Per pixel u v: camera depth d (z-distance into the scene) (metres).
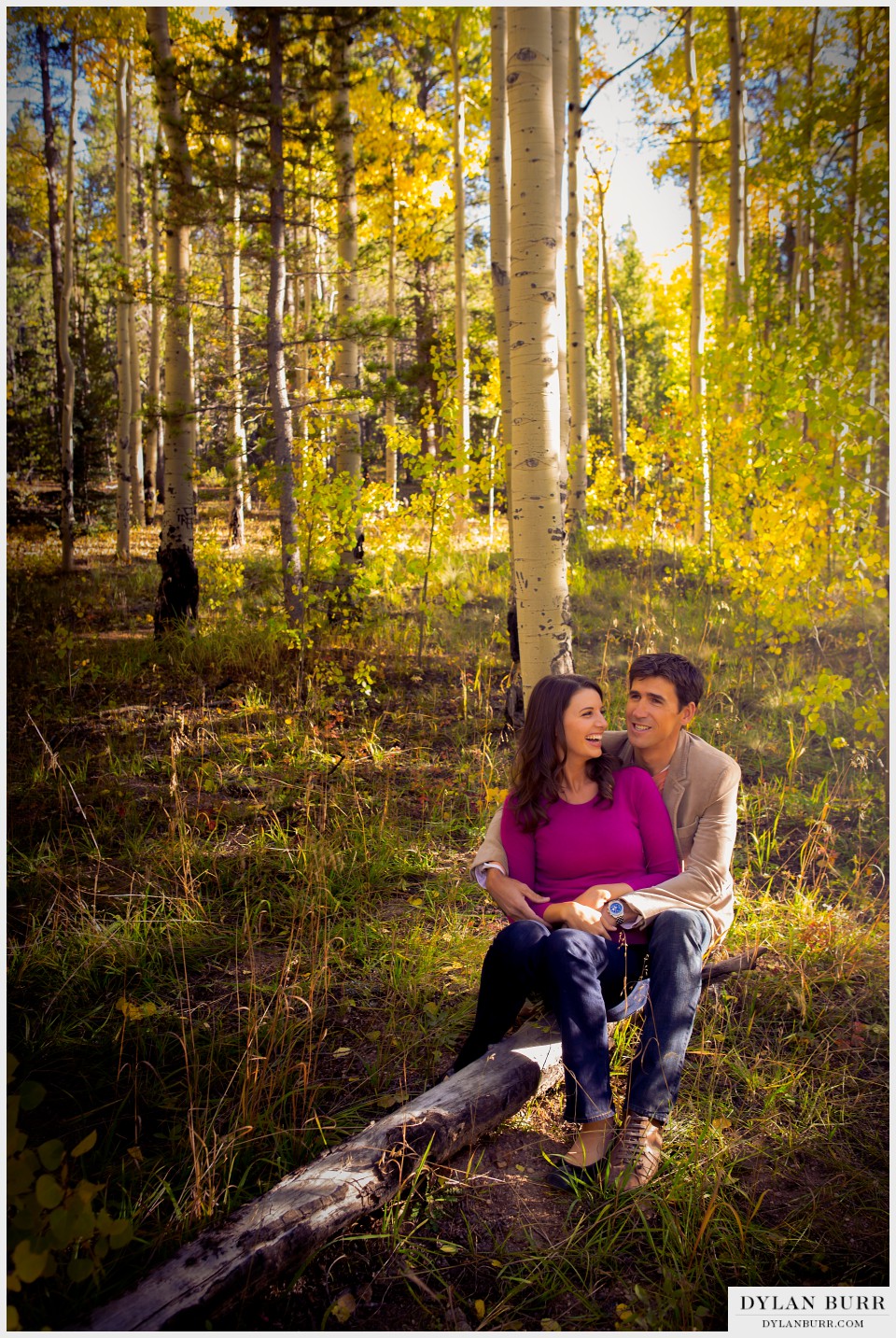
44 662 6.58
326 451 7.66
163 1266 1.62
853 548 4.45
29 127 12.10
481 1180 2.03
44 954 2.83
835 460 4.43
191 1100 2.16
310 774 4.48
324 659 6.58
